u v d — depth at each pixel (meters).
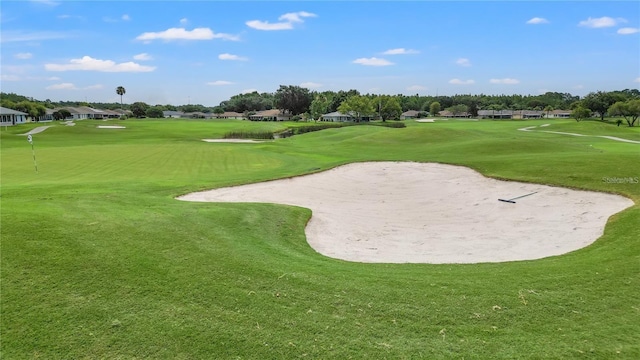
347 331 6.72
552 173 21.55
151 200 14.82
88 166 28.86
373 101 158.38
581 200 17.30
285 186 22.59
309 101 174.88
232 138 72.19
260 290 7.93
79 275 7.82
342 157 35.88
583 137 55.19
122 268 8.21
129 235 9.84
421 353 6.20
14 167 28.00
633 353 6.12
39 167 28.17
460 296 7.91
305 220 15.42
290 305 7.45
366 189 23.17
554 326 6.87
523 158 26.88
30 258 8.12
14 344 6.11
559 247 12.41
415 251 12.66
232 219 13.12
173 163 30.83
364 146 45.50
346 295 7.90
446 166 28.02
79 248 8.74
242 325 6.79
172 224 11.20
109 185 19.55
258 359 6.05
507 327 6.86
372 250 12.73
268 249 10.66
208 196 19.27
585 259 10.06
